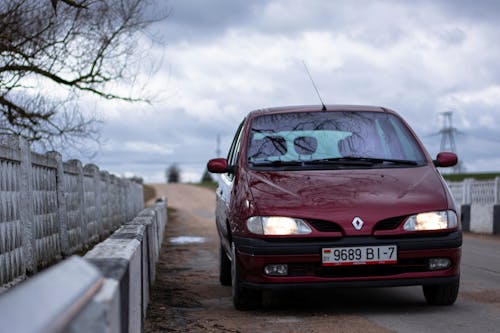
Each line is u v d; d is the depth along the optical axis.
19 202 8.51
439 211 7.18
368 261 6.93
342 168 7.84
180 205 70.38
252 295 7.25
